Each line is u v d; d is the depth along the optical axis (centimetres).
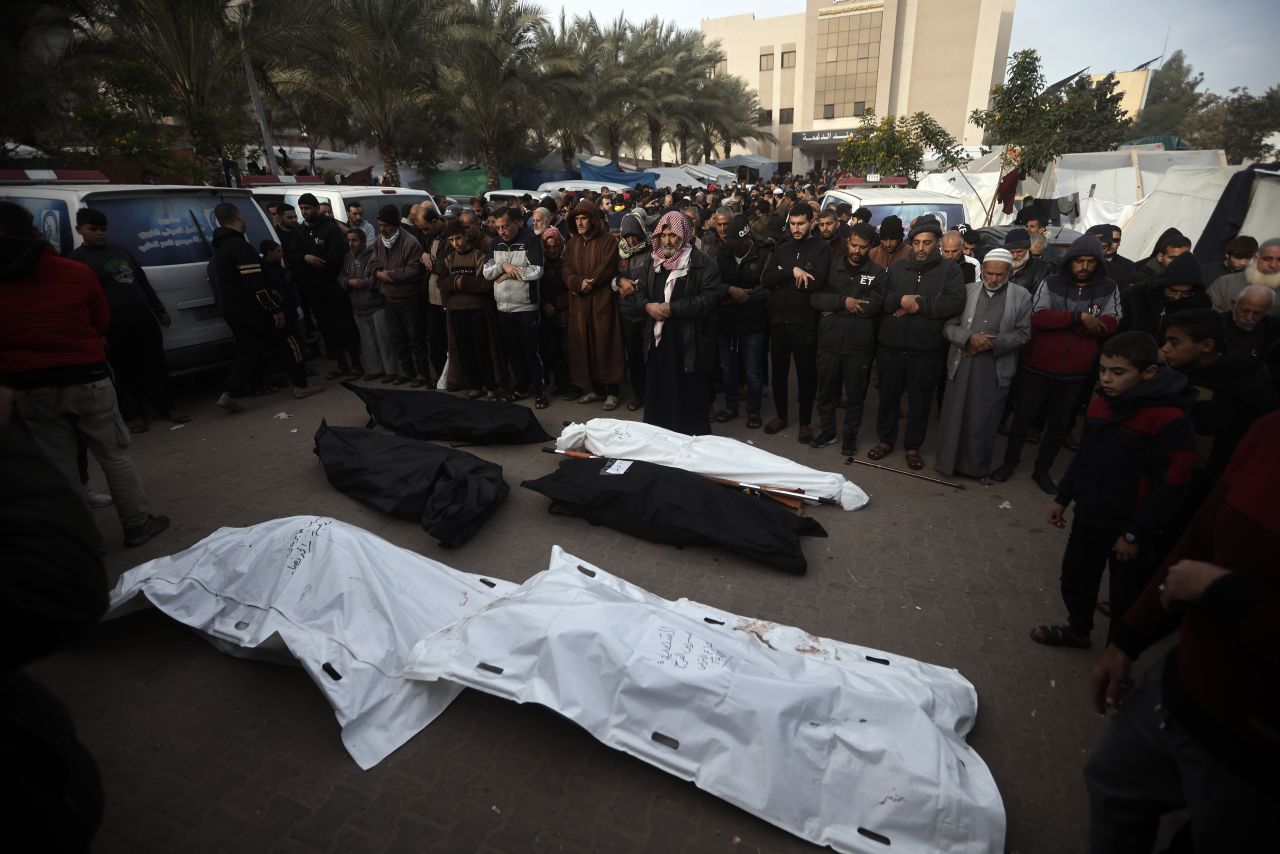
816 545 404
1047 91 1227
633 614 254
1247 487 137
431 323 674
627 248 531
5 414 132
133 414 569
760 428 594
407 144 2292
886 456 532
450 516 391
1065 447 564
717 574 371
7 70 976
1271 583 130
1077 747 260
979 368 462
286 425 589
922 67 4556
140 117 1125
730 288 546
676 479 405
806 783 215
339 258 683
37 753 125
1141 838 172
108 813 225
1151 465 255
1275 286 423
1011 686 291
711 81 3803
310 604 282
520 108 2306
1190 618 147
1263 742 132
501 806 228
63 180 732
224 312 589
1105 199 1164
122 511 382
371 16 1672
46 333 331
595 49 2908
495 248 597
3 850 119
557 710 233
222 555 309
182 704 271
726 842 216
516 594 285
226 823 222
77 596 122
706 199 1245
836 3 4684
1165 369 259
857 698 229
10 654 114
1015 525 430
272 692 277
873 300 478
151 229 580
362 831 219
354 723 247
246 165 1511
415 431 543
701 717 226
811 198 1563
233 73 1348
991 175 1371
